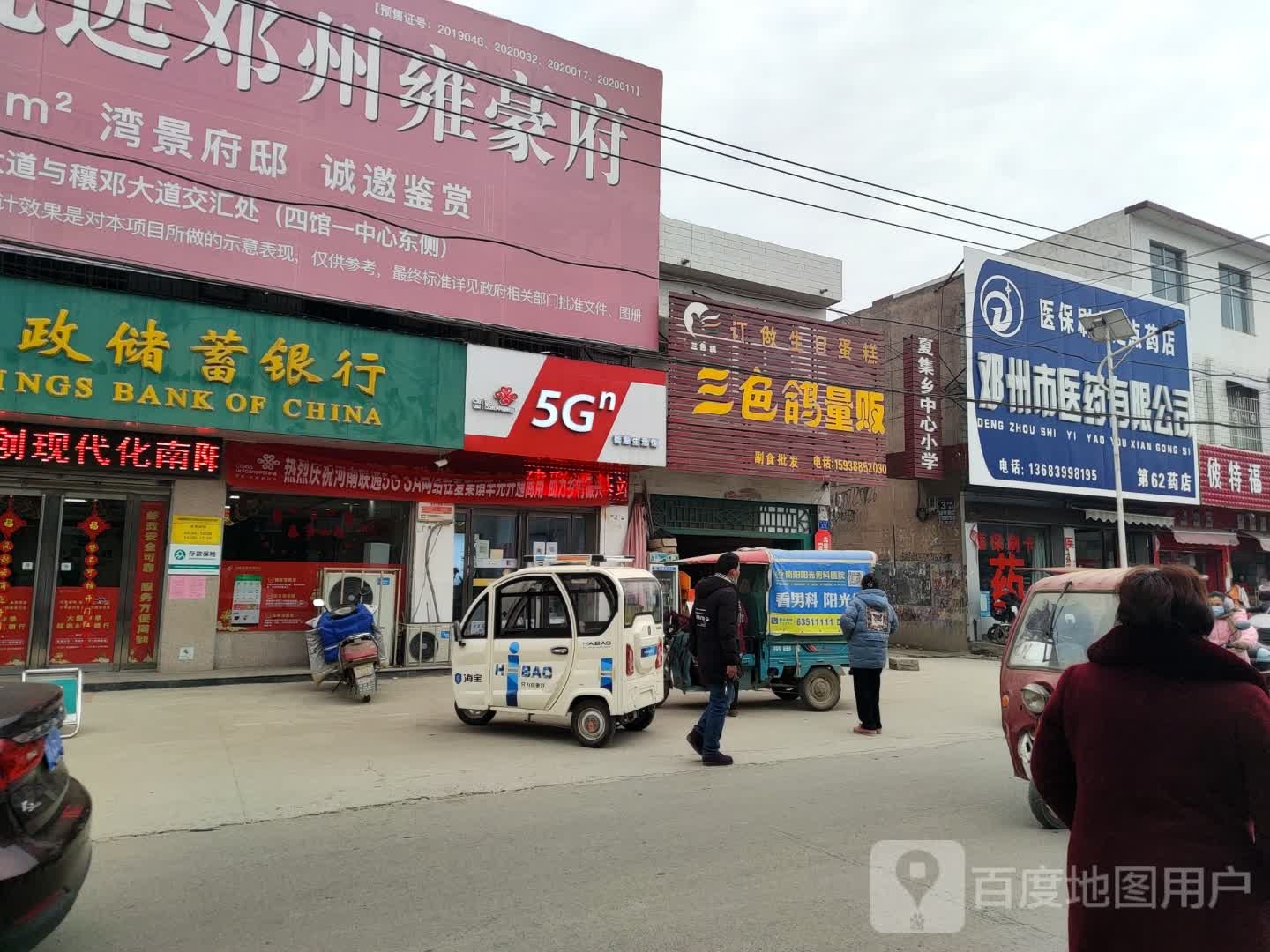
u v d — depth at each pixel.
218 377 10.70
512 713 8.67
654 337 14.34
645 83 14.61
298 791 6.30
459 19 12.98
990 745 8.37
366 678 10.35
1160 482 20.42
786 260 17.23
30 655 10.87
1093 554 20.75
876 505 20.33
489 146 13.13
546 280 13.42
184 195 10.92
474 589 13.92
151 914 4.07
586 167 13.95
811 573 10.61
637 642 8.36
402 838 5.22
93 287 10.95
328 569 12.58
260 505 12.43
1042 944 3.78
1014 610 18.89
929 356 17.97
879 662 8.88
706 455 14.52
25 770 3.32
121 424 10.62
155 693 10.64
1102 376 19.67
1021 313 18.70
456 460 13.54
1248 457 22.58
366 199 12.11
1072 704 2.45
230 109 11.28
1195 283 23.03
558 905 4.17
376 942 3.76
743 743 8.36
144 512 11.64
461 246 12.77
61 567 11.15
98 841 5.14
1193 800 2.16
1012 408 18.20
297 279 11.56
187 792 6.20
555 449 12.98
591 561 9.10
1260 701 2.16
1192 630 2.30
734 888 4.41
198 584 11.62
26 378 9.69
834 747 8.22
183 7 11.09
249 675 11.50
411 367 11.98
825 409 15.80
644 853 4.94
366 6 12.30
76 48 10.43
